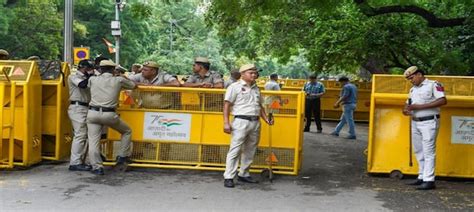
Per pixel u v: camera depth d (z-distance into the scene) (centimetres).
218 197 737
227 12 1321
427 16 1348
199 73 937
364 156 1155
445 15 1584
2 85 866
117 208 668
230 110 862
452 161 891
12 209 653
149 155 914
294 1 1591
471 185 850
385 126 916
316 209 685
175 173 891
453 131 893
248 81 804
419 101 802
